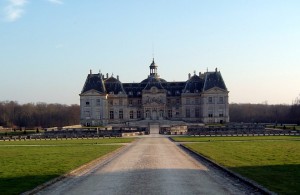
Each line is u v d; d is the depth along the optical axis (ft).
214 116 631.15
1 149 240.73
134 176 120.06
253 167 135.64
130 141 316.81
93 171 134.62
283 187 96.22
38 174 124.67
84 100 637.71
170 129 476.13
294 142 270.05
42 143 304.09
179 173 126.31
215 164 146.51
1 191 95.66
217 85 634.84
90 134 415.23
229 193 92.53
